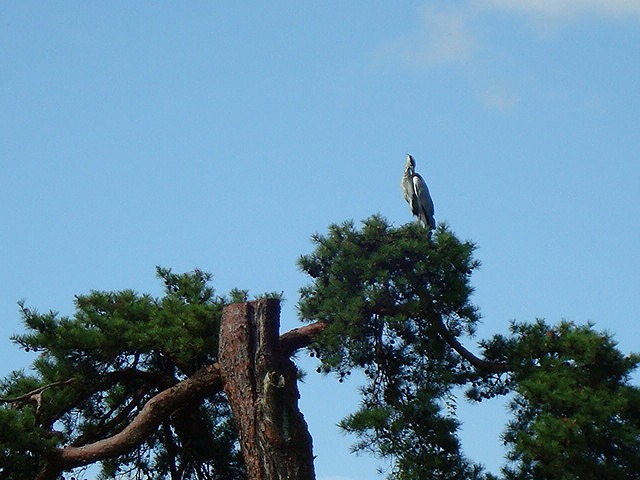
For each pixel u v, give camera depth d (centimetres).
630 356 1853
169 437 2073
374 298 1861
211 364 1948
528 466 1745
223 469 2078
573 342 1841
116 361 1995
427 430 1786
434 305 1909
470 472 1767
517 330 1938
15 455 1727
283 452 1744
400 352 1930
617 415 1781
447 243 1916
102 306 2023
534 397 1780
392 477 1744
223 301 2056
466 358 1917
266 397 1759
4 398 1861
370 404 1869
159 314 1977
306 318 1931
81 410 2022
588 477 1703
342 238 1964
